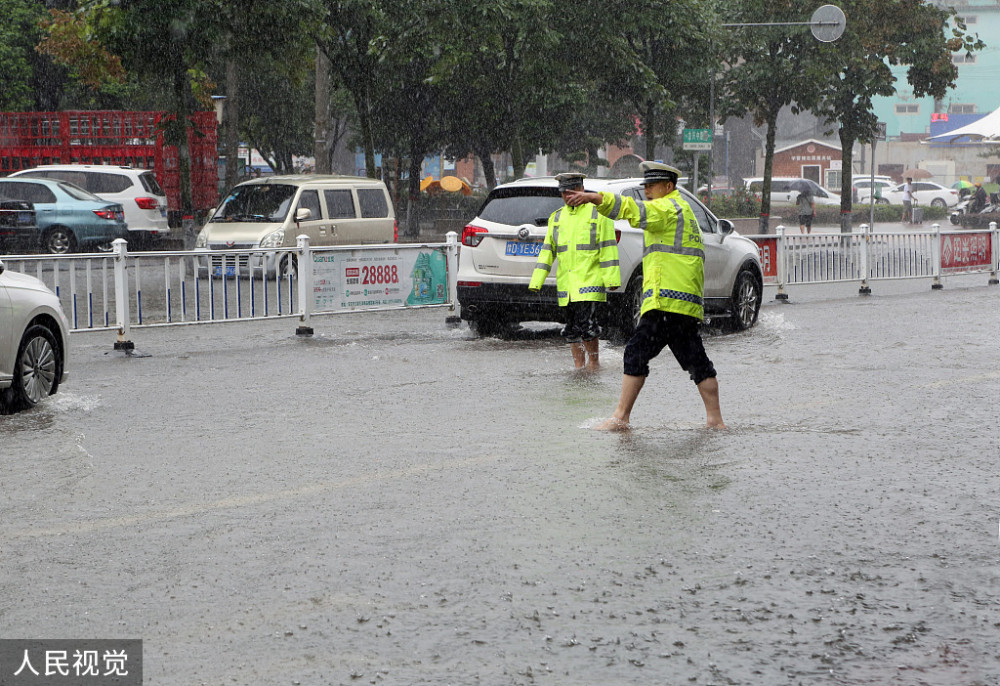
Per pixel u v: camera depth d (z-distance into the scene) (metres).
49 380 15.52
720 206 84.06
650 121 47.03
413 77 52.19
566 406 14.70
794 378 16.98
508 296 21.80
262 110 65.94
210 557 8.64
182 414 14.45
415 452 12.08
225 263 22.36
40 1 62.44
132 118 54.41
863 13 53.19
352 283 23.81
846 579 8.12
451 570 8.30
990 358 19.08
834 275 33.16
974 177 143.88
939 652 6.88
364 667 6.66
